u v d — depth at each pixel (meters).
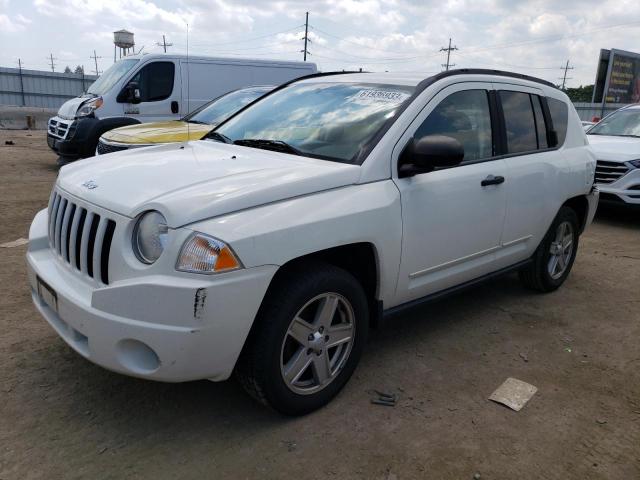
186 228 2.49
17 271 5.00
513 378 3.52
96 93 10.73
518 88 4.39
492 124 4.06
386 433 2.90
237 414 3.02
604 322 4.49
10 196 8.30
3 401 3.04
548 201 4.54
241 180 2.84
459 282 3.93
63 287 2.82
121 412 2.99
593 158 5.18
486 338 4.10
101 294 2.54
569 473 2.67
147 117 10.64
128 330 2.48
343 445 2.80
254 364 2.72
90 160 3.61
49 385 3.21
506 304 4.78
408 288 3.46
